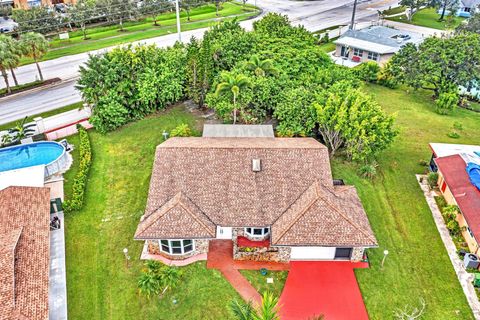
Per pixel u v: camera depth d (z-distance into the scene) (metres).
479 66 57.75
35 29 81.81
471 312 30.00
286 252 33.09
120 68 51.06
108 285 31.73
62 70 67.88
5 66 56.81
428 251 35.00
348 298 30.78
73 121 53.53
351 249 33.06
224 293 30.92
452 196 38.34
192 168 35.59
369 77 68.44
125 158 45.88
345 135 41.81
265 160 36.12
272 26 66.69
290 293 30.97
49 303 30.25
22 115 54.81
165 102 54.84
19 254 29.92
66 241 35.41
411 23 102.00
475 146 45.19
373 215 38.53
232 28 64.75
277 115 48.28
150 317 29.39
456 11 107.50
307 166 36.12
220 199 34.25
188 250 33.50
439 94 60.88
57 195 40.62
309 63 57.59
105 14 88.06
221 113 49.50
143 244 35.16
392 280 32.31
